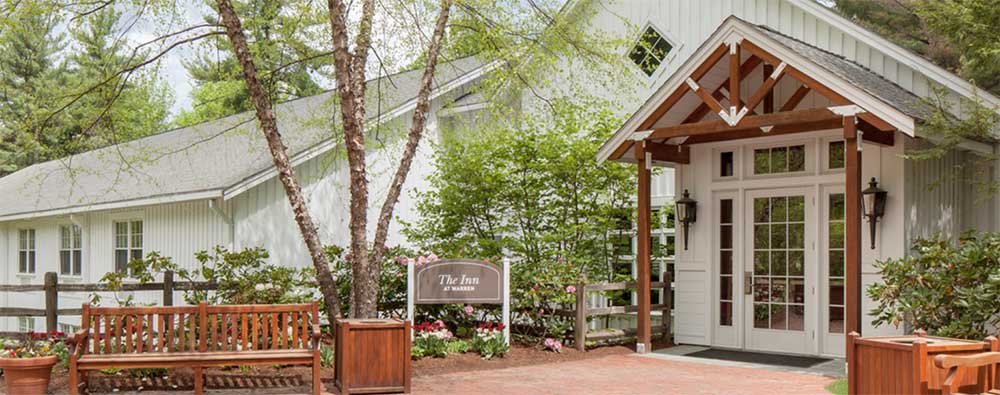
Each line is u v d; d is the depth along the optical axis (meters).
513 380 10.64
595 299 15.90
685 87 12.28
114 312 9.59
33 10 11.37
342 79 11.48
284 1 13.57
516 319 14.20
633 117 12.95
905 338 7.70
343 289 13.48
